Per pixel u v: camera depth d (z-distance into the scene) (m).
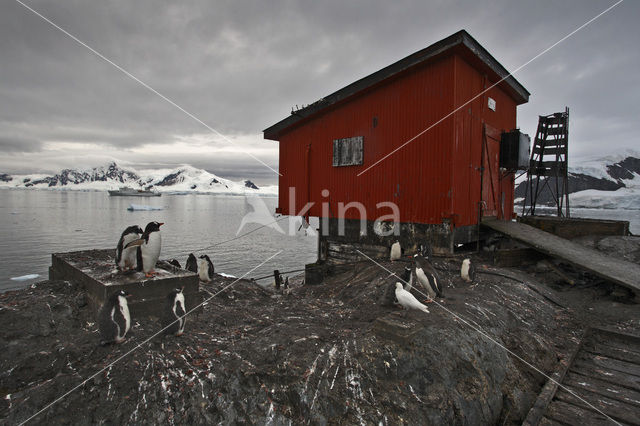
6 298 7.60
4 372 5.66
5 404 4.96
